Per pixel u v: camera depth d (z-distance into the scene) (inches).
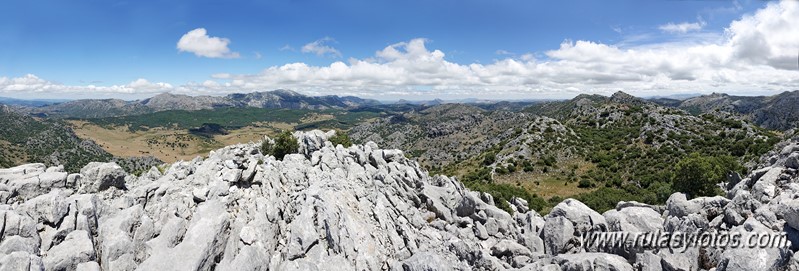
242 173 970.1
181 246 691.4
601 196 3280.0
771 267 656.4
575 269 815.7
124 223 726.5
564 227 993.5
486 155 6486.2
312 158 1432.1
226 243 756.0
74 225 687.7
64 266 612.1
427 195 1328.7
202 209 801.6
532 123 7140.8
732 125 5516.7
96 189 880.3
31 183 801.6
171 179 1063.0
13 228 623.2
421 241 979.9
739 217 853.2
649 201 2613.2
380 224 962.1
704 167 2215.8
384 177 1346.0
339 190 1039.0
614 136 6373.0
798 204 743.1
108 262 651.5
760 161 2731.3
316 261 773.9
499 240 1132.5
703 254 810.8
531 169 5315.0
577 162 5467.5
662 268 788.6
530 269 858.8
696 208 964.0
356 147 1606.8
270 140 2151.8
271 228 833.5
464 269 830.5
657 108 7239.2
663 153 5113.2
